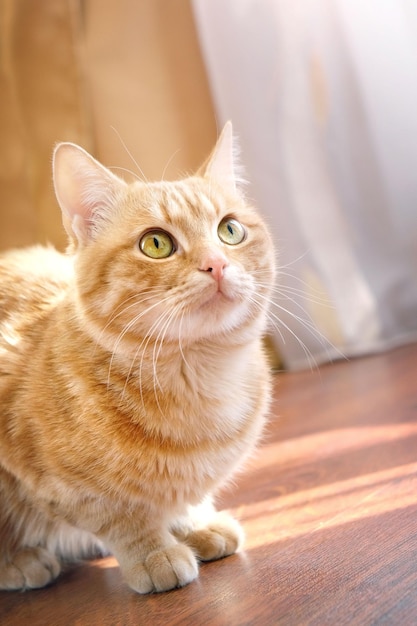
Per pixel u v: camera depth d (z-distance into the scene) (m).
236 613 0.46
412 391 0.81
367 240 1.05
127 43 1.10
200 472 0.54
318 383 0.94
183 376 0.55
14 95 1.05
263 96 1.02
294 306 1.03
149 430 0.53
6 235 1.07
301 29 1.00
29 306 0.61
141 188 0.59
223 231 0.58
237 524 0.57
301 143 1.02
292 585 0.48
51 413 0.54
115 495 0.53
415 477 0.59
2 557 0.57
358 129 1.02
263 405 0.58
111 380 0.54
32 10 1.04
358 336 1.04
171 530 0.56
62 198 0.58
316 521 0.56
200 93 1.12
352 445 0.69
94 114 1.10
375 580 0.47
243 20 1.01
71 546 0.60
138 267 0.55
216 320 0.54
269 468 0.68
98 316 0.55
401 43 0.97
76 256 0.58
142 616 0.48
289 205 1.03
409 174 1.01
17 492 0.57
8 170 1.06
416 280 1.04
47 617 0.51
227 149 0.63
